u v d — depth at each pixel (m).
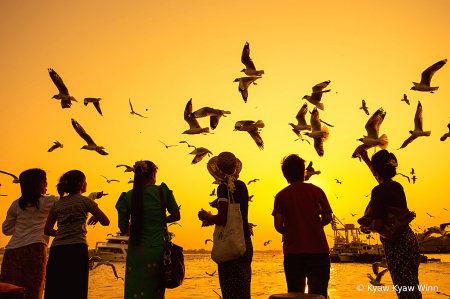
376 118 8.80
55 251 5.44
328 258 5.12
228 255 4.82
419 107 9.88
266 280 26.47
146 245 5.26
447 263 64.75
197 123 10.55
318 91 10.45
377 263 6.53
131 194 5.44
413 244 4.89
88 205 5.71
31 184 5.95
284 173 5.65
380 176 5.26
